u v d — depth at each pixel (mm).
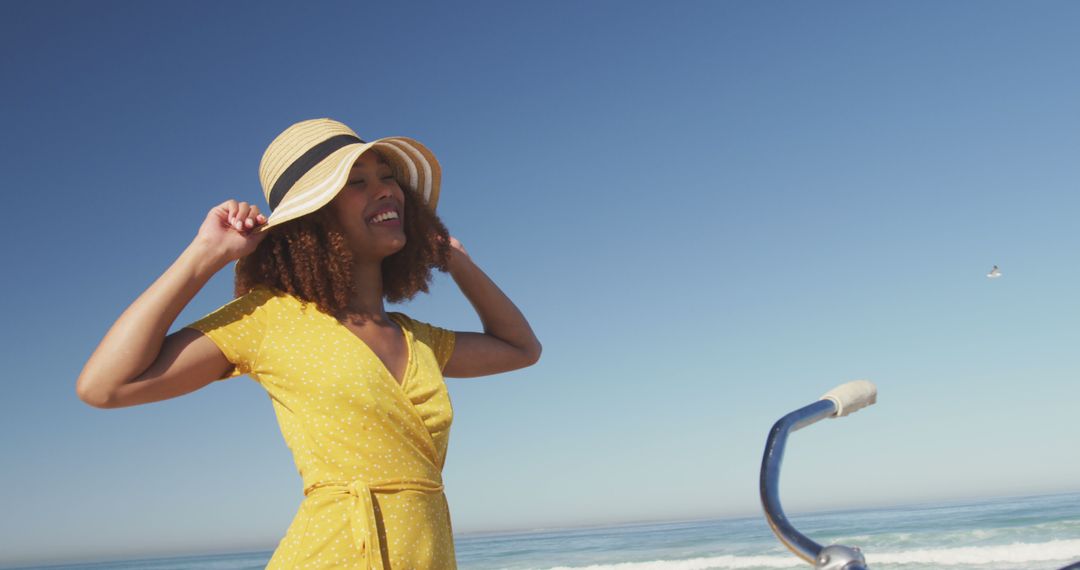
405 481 2033
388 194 2330
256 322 2098
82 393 1896
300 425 2035
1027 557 21578
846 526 33906
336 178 2133
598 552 35000
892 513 44156
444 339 2609
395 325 2336
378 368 2074
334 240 2199
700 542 34906
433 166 2578
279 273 2197
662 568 28094
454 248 2801
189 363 2002
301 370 2039
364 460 2002
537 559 34375
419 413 2125
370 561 1927
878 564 22266
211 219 2078
